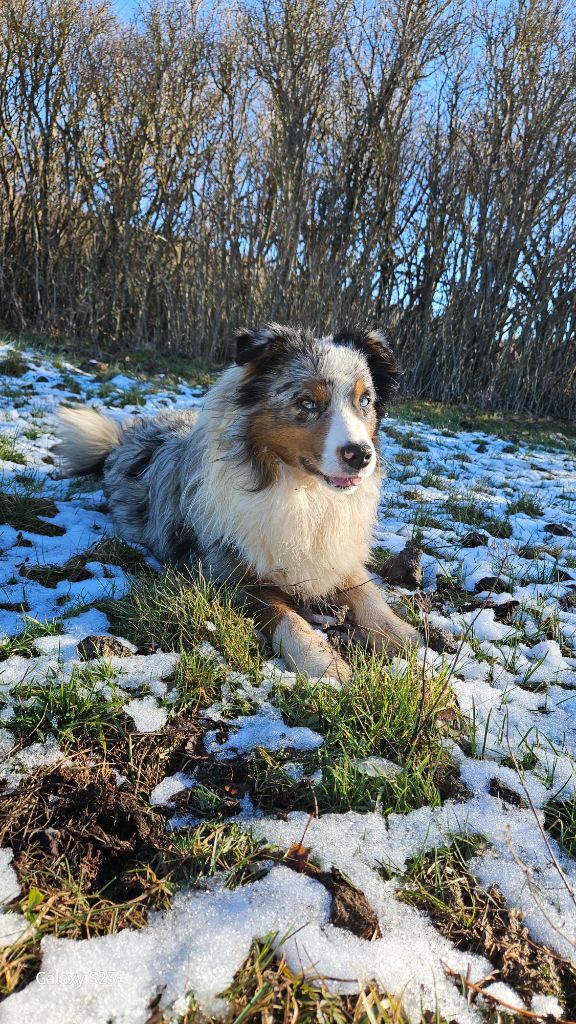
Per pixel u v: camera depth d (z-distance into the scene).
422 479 1.47
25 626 0.63
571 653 0.72
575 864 0.42
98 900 0.37
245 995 0.32
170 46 3.30
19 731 0.49
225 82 3.37
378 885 0.39
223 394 0.76
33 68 3.05
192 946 0.34
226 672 0.58
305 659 0.62
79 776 0.45
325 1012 0.31
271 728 0.52
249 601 0.70
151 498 0.92
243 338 0.72
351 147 3.17
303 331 0.74
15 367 2.02
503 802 0.47
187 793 0.45
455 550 1.01
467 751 0.52
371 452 0.65
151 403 1.96
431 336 3.47
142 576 0.76
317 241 3.20
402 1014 0.32
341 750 0.49
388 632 0.71
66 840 0.41
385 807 0.45
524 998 0.34
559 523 1.22
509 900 0.39
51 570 0.76
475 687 0.62
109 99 3.25
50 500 1.00
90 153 3.29
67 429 1.15
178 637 0.63
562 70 3.16
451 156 3.40
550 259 3.33
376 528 1.11
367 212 3.28
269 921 0.35
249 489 0.71
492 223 3.29
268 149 3.27
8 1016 0.30
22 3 2.96
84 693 0.53
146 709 0.53
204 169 3.41
